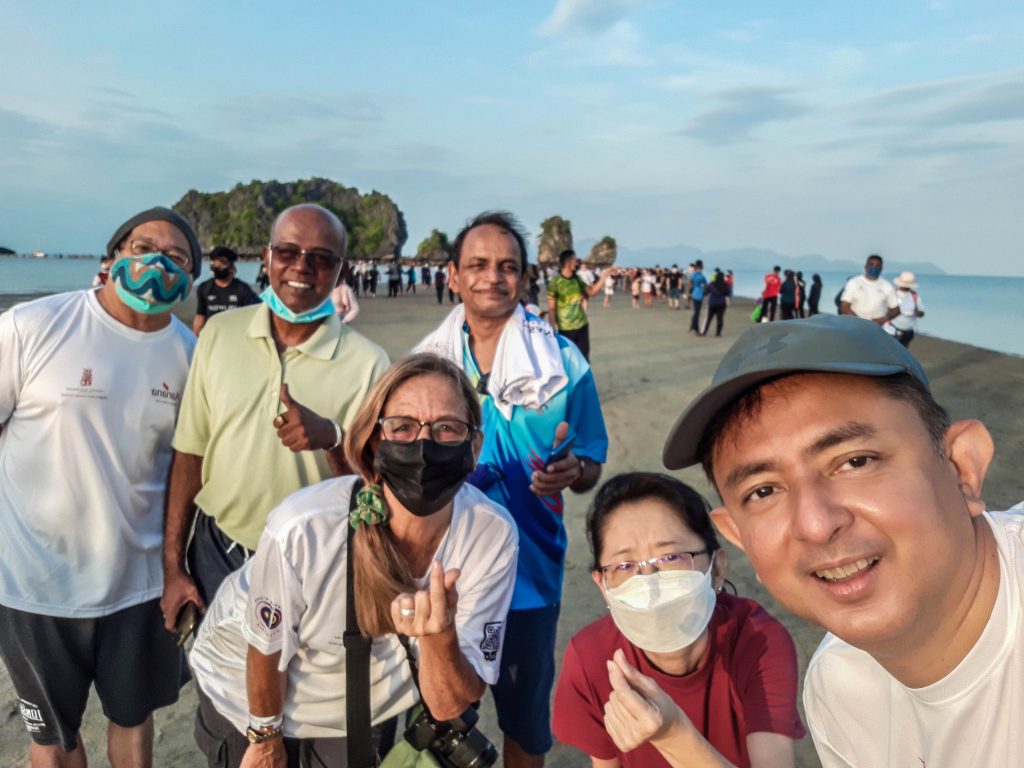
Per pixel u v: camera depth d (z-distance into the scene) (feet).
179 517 8.66
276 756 6.52
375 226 509.76
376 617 6.12
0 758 9.58
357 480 6.59
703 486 20.11
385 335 55.21
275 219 8.80
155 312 8.36
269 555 6.10
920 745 3.82
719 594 7.06
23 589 7.84
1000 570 3.39
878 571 3.17
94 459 8.06
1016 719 3.32
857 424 3.20
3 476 8.13
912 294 33.32
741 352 3.47
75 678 8.16
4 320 8.02
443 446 5.92
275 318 8.91
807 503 3.22
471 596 6.63
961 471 3.51
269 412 8.49
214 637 6.89
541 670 8.41
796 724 6.33
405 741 6.30
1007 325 99.30
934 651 3.41
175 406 8.80
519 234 9.14
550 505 8.63
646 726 4.85
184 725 10.69
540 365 8.48
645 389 35.32
